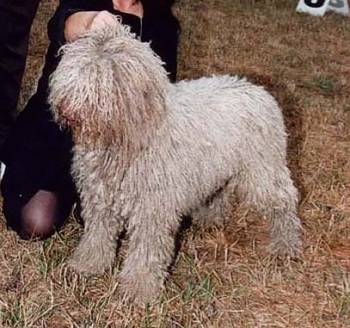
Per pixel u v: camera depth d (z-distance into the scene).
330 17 4.04
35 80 2.45
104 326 1.37
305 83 2.93
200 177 1.41
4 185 1.68
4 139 1.71
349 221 1.86
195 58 3.04
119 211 1.39
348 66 3.24
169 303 1.44
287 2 4.22
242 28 3.60
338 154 2.26
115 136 1.25
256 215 1.81
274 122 1.55
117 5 1.53
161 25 1.59
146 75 1.23
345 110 2.65
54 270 1.52
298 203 1.86
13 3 1.54
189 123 1.38
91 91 1.18
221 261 1.62
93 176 1.37
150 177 1.34
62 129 1.56
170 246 1.43
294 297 1.54
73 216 1.70
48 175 1.63
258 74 2.97
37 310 1.40
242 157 1.50
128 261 1.44
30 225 1.59
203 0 3.99
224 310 1.46
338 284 1.59
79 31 1.38
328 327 1.46
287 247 1.66
